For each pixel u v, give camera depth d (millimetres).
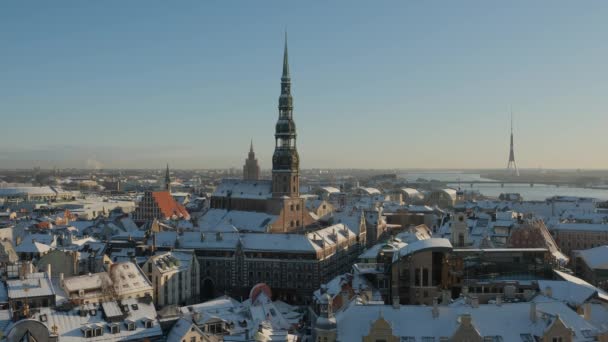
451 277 142375
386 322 101625
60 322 126562
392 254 166125
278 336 126188
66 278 157250
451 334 103625
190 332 126375
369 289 151125
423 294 144125
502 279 141250
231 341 132375
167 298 195125
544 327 105062
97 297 155625
